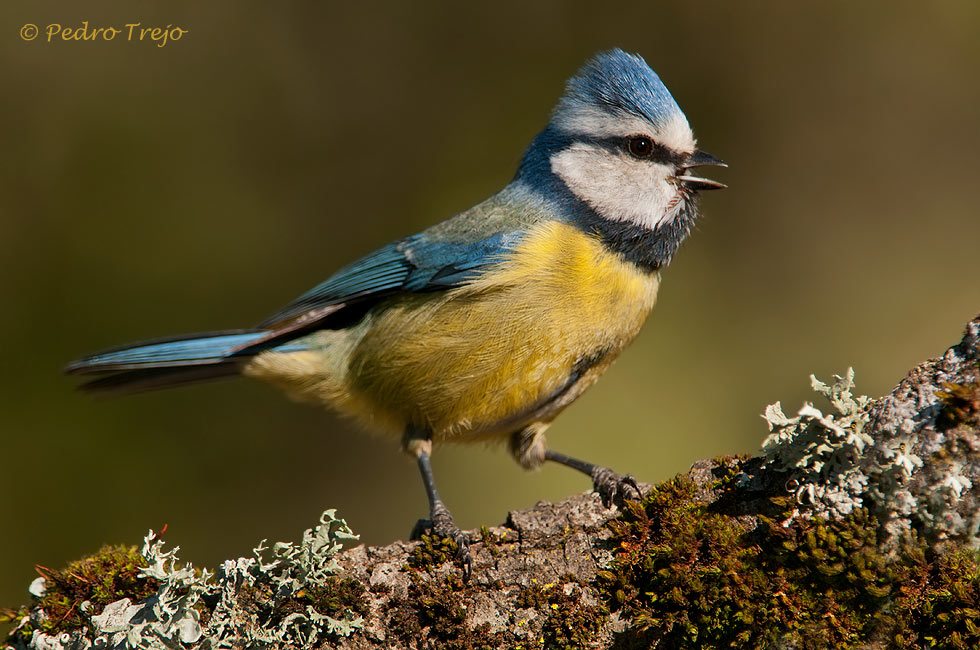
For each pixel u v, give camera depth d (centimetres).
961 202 1238
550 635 464
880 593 424
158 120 1193
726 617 442
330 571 471
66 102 1161
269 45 1265
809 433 453
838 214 1248
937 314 1180
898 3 1241
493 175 1248
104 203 1134
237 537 1105
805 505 447
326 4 1290
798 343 1175
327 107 1262
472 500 1113
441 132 1275
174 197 1165
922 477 429
